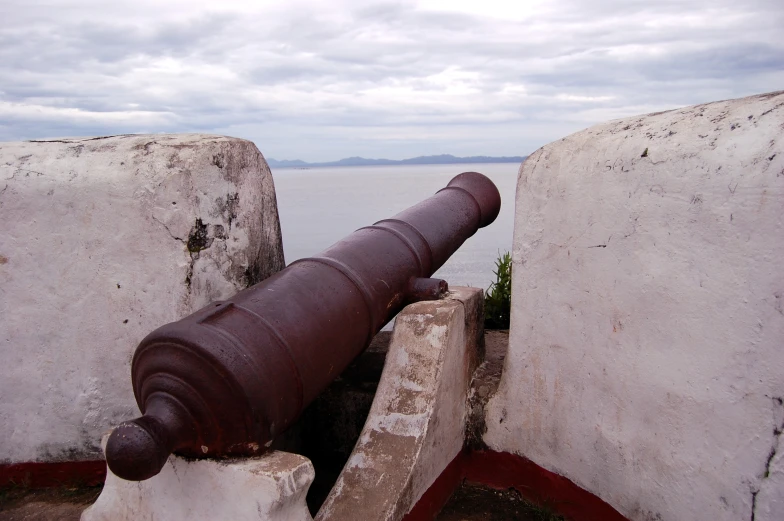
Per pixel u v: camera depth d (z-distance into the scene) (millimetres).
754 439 2143
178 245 3197
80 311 3344
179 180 3172
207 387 2213
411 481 2857
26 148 3479
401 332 3295
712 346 2293
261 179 3658
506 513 3270
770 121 2195
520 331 3383
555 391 3158
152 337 2281
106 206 3246
